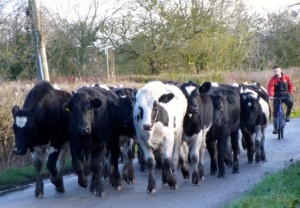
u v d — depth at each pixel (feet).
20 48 91.30
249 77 104.88
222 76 103.65
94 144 35.81
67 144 37.99
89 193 36.70
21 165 48.29
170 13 125.70
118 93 42.80
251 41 142.00
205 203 32.58
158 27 125.80
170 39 126.41
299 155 50.90
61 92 38.42
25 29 90.17
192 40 127.03
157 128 35.65
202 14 126.21
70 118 35.53
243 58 135.23
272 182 33.65
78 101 34.17
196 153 38.81
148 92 35.88
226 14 130.62
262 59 146.20
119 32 124.57
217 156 43.68
